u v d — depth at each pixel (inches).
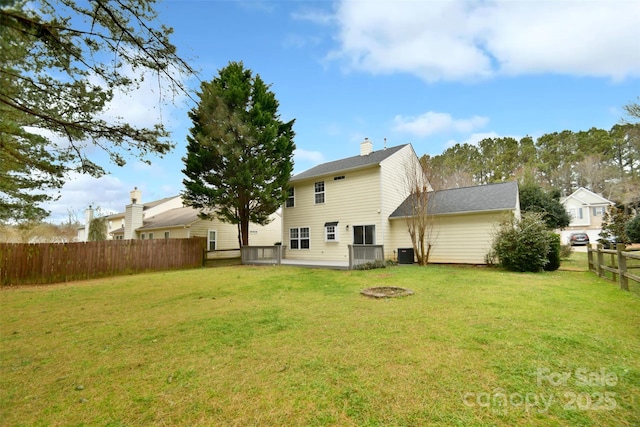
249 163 600.1
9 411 103.7
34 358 151.5
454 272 418.9
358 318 201.3
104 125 170.2
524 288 288.2
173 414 99.0
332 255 669.9
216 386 116.6
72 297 326.3
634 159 1069.1
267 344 159.3
